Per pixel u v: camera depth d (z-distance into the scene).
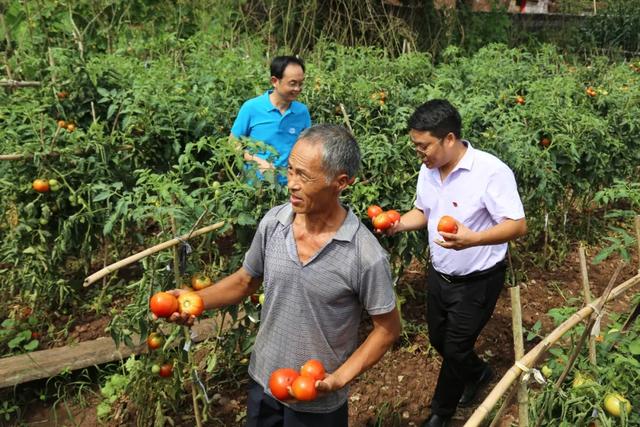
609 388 2.12
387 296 1.84
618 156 5.40
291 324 1.95
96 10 8.00
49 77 4.55
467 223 2.62
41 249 3.54
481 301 2.73
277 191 2.86
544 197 4.37
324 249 1.81
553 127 4.80
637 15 12.92
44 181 3.44
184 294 2.00
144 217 2.68
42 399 3.20
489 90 6.02
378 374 3.55
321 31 9.17
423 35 10.70
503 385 1.74
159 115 4.26
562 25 13.02
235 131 3.84
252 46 8.06
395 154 3.62
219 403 3.22
